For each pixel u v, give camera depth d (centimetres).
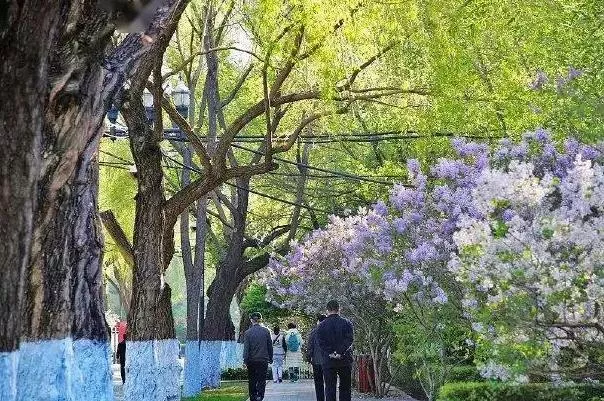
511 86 2245
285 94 2456
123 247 2345
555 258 1314
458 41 2184
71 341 1173
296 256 3138
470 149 2189
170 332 2231
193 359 3139
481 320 1330
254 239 4141
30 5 713
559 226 1306
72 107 974
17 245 736
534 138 2078
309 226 4894
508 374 1370
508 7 2261
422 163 2731
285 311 5409
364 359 3006
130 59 1055
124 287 7062
